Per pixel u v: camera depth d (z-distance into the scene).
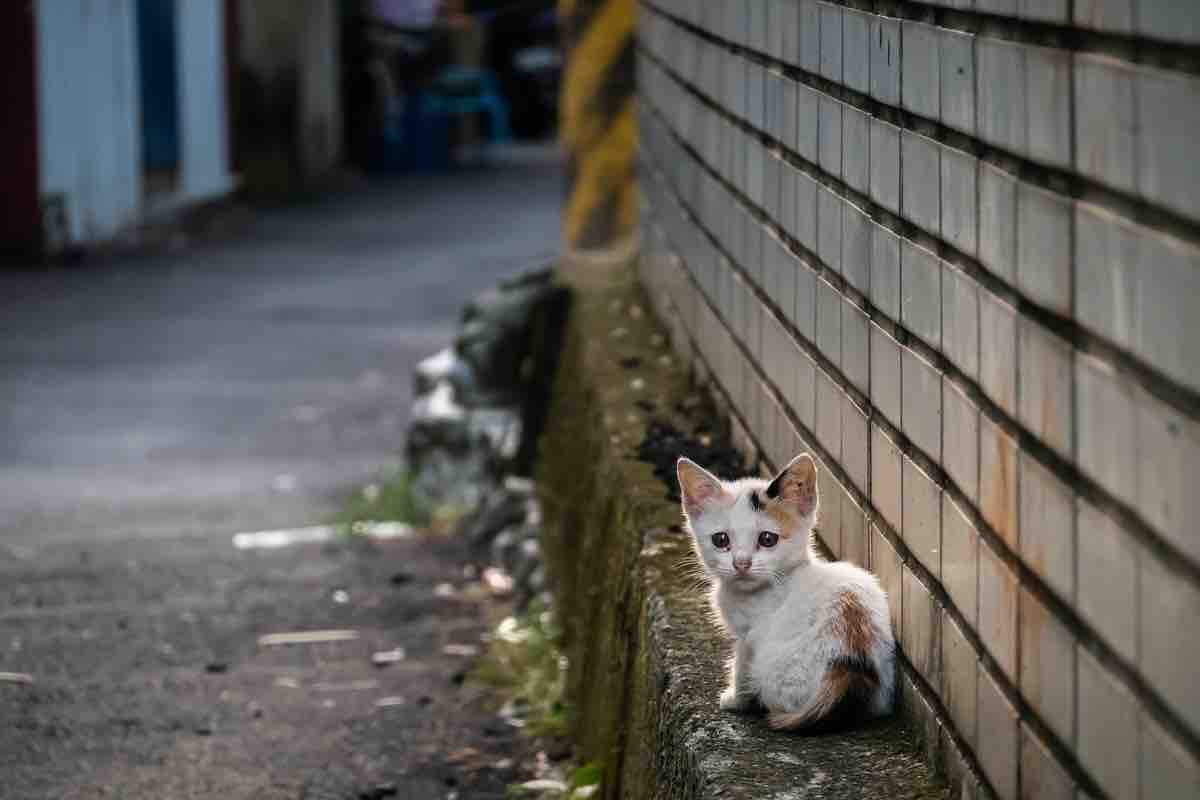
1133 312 2.62
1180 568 2.48
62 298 21.38
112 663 7.95
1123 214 2.67
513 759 6.68
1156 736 2.57
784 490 4.21
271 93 33.91
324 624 8.71
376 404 16.27
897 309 4.02
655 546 5.50
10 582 9.56
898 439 4.07
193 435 14.91
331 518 11.47
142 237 26.34
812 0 4.91
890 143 4.05
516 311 11.88
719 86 6.79
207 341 19.09
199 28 29.28
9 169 23.42
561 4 13.38
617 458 6.58
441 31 40.78
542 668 7.48
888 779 3.78
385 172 37.94
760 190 5.82
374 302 21.91
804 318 5.09
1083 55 2.82
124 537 10.87
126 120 26.38
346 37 37.94
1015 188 3.16
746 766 3.86
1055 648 3.00
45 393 16.38
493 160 40.62
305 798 6.28
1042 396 3.03
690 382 7.74
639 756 4.94
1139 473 2.61
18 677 7.65
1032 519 3.10
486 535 10.26
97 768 6.55
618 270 11.30
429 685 7.64
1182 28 2.43
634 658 5.34
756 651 4.17
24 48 23.11
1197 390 2.40
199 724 7.08
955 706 3.63
